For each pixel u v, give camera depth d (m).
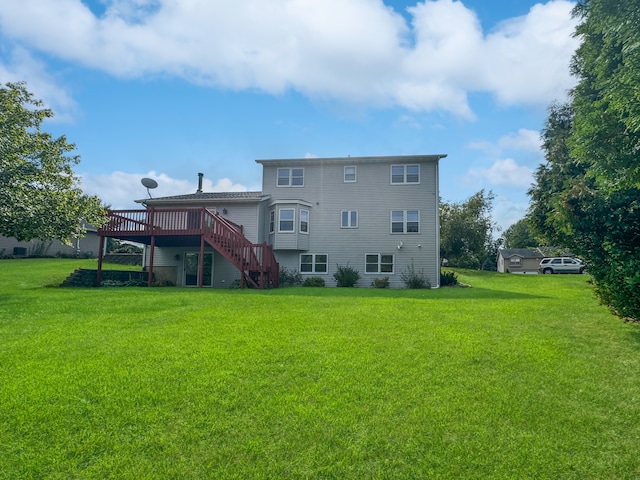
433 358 5.48
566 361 5.37
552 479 2.99
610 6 6.16
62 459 3.15
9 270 22.00
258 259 19.00
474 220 34.75
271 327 7.33
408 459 3.22
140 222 18.36
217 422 3.73
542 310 9.06
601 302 8.65
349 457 3.23
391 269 20.92
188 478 2.96
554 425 3.73
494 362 5.33
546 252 15.31
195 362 5.28
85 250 35.41
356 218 21.48
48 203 14.84
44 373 4.85
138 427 3.63
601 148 6.50
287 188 22.20
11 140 14.65
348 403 4.12
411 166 21.36
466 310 9.15
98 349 5.88
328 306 9.95
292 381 4.68
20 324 7.67
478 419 3.82
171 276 21.67
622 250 7.27
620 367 5.16
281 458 3.21
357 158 21.38
